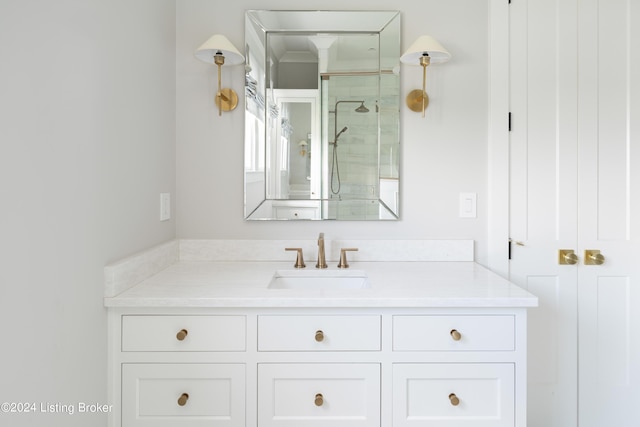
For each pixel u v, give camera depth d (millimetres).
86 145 1138
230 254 1862
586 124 1833
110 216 1282
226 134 1863
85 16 1125
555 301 1847
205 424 1298
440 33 1854
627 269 1837
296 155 1867
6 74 831
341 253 1754
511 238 1845
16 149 862
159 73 1663
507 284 1460
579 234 1839
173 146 1825
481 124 1859
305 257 1861
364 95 1857
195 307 1275
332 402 1305
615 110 1837
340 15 1847
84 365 1141
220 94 1788
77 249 1099
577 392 1849
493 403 1312
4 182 829
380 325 1298
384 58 1850
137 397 1293
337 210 1871
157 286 1409
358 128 1861
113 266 1265
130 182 1419
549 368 1849
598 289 1845
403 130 1864
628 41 1832
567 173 1833
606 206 1838
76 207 1092
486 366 1304
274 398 1303
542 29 1825
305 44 1859
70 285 1066
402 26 1859
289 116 1863
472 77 1856
